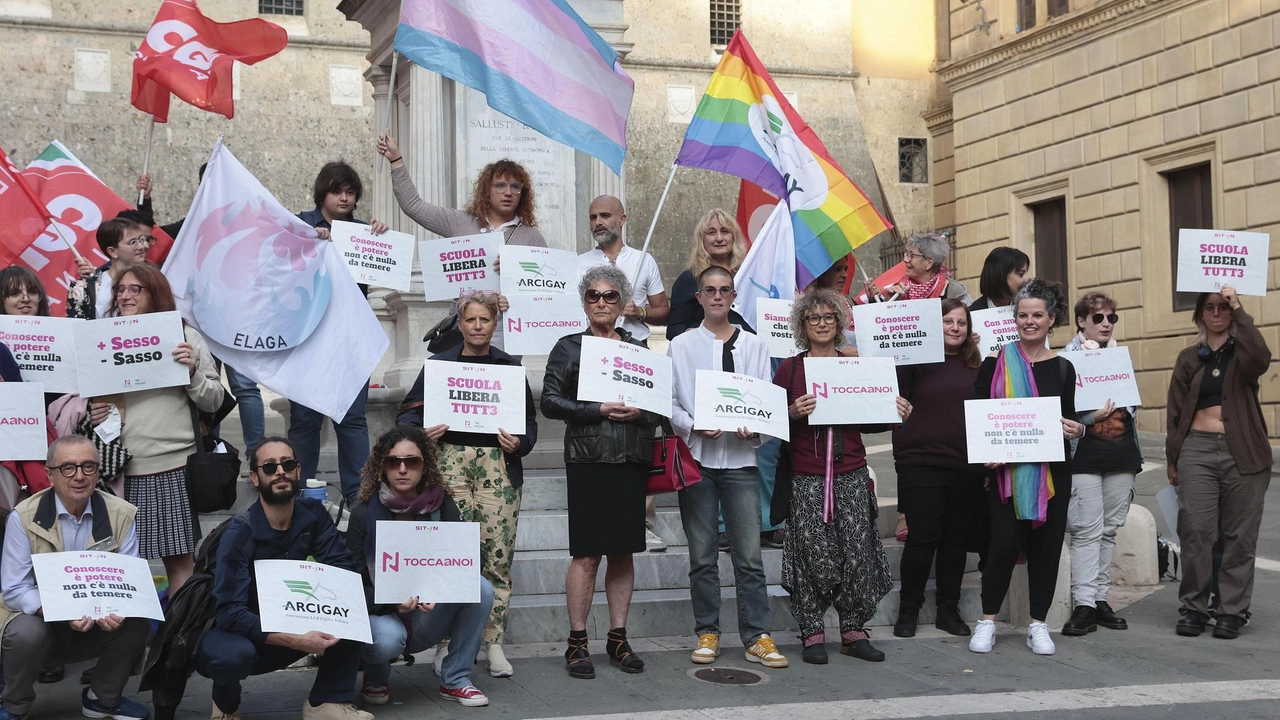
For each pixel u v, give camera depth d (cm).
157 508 646
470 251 789
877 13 3478
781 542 856
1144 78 2231
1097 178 2334
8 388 607
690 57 3303
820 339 715
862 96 3453
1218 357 793
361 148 3003
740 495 691
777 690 631
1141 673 679
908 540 768
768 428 672
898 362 759
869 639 753
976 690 637
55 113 2744
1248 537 776
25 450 609
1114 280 2300
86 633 570
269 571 543
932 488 760
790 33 3394
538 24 822
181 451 658
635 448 652
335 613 548
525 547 830
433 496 602
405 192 827
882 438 2273
